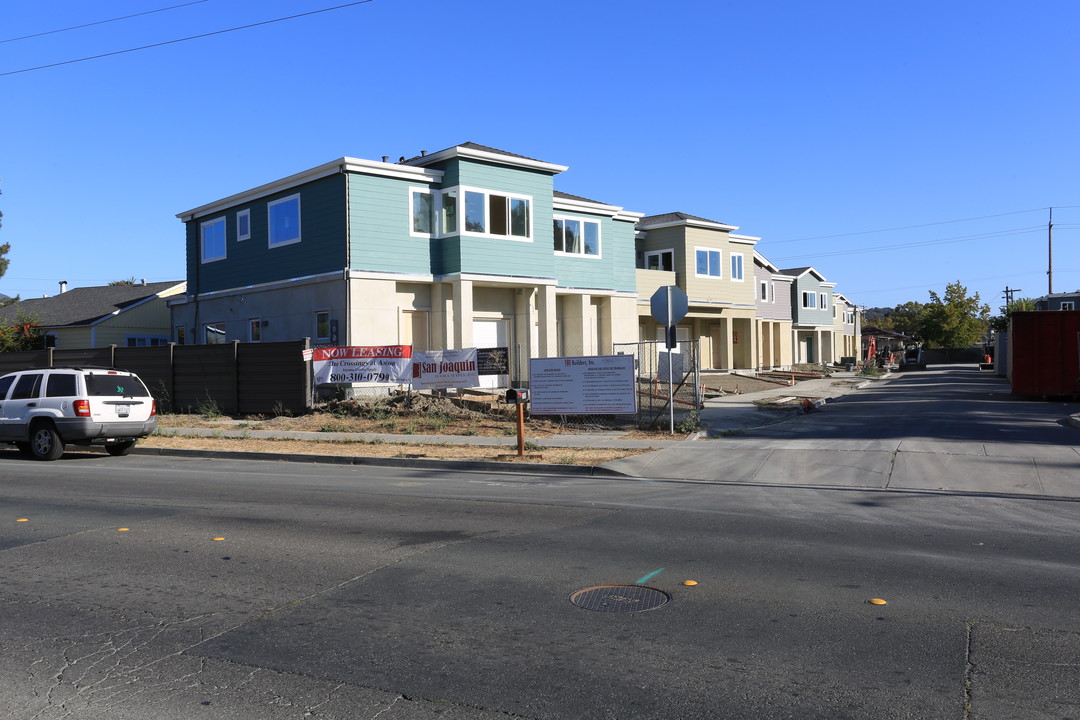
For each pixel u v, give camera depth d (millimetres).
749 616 5898
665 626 5707
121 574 7211
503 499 11094
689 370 23516
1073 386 25922
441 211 26203
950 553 7754
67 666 5129
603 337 32500
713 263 40812
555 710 4406
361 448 17328
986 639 5371
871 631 5551
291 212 26500
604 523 9328
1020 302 75250
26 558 7812
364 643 5445
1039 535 8570
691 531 8859
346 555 7809
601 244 31391
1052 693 4531
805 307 57750
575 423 19969
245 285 28531
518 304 28438
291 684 4805
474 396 24516
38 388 16906
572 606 6180
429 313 26422
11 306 44875
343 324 24562
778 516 9750
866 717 4277
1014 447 14352
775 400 28453
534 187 27594
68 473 14312
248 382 24031
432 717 4352
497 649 5309
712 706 4422
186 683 4840
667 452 15391
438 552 7906
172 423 22797
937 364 81562
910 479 12336
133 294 43219
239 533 8836
